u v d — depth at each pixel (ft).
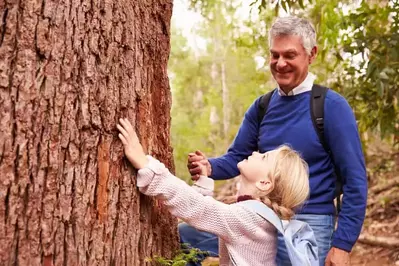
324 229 9.32
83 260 6.83
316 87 9.53
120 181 7.35
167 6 8.95
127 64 7.63
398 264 20.35
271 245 8.13
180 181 7.67
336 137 9.18
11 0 6.72
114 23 7.48
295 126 9.48
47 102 6.72
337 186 9.52
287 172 8.25
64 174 6.78
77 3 7.10
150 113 8.15
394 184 27.07
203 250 9.71
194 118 69.51
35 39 6.73
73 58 6.98
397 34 18.81
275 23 9.57
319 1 20.61
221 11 53.57
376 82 18.65
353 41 19.90
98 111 7.13
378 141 31.83
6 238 6.36
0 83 6.52
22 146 6.51
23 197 6.49
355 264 21.47
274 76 9.68
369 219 25.04
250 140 10.57
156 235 8.11
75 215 6.81
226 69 62.03
